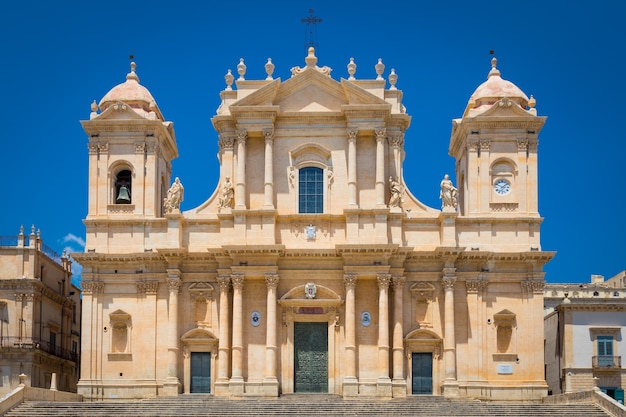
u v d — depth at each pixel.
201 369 63.75
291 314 63.88
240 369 62.19
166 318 63.97
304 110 65.62
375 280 63.50
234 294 63.00
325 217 64.31
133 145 66.19
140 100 67.38
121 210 65.50
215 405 57.38
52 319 78.12
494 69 69.38
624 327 73.75
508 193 65.31
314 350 64.06
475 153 65.50
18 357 71.38
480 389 62.62
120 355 63.69
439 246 62.78
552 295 90.62
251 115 64.81
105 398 63.12
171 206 64.62
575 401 58.50
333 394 62.62
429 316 63.75
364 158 65.19
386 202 64.88
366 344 63.00
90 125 66.00
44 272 76.00
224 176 65.19
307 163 65.50
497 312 63.69
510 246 64.25
